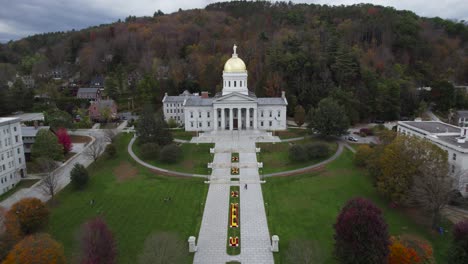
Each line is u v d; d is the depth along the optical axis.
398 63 189.88
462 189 77.44
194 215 72.62
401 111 160.25
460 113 144.00
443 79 168.25
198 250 60.09
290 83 168.12
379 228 48.81
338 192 84.06
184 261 55.84
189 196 82.31
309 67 170.00
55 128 137.12
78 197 82.31
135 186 88.94
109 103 165.25
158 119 118.12
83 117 158.50
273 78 165.12
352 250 48.97
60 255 49.50
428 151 72.38
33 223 62.44
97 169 101.31
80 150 120.62
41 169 93.38
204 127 137.25
